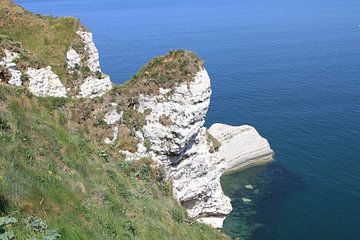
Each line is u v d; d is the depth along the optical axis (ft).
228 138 279.90
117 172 117.80
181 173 155.02
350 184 236.02
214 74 496.23
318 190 234.38
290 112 356.79
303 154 280.51
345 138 296.30
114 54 602.44
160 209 115.75
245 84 448.65
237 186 249.96
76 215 69.36
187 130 147.43
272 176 258.37
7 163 66.90
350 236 189.16
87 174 96.12
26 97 107.55
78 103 143.33
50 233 53.16
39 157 81.20
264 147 282.36
